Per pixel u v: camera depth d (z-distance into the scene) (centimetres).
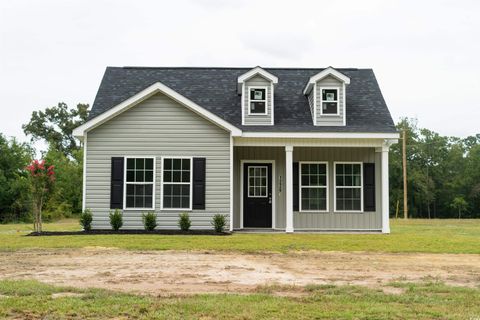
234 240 1636
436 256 1380
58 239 1650
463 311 749
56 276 1041
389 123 2080
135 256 1328
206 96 2217
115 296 835
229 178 1948
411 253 1433
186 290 909
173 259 1278
